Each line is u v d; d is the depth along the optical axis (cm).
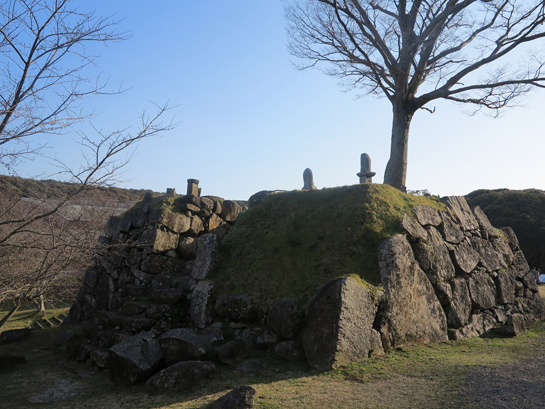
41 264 810
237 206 1368
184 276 1037
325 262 879
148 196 1320
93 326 1070
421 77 1532
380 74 1545
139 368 713
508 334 991
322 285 809
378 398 574
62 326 1296
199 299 932
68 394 734
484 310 1056
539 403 546
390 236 911
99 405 649
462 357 785
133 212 1266
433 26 1362
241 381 670
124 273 1198
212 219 1287
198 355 730
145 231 1180
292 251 961
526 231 2655
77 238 842
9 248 748
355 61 1552
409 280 873
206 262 993
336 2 1342
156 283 1088
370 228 938
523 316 1155
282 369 712
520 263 1314
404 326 830
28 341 1132
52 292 957
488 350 857
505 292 1145
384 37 1580
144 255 1152
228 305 889
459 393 587
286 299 811
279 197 1172
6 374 869
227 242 1073
